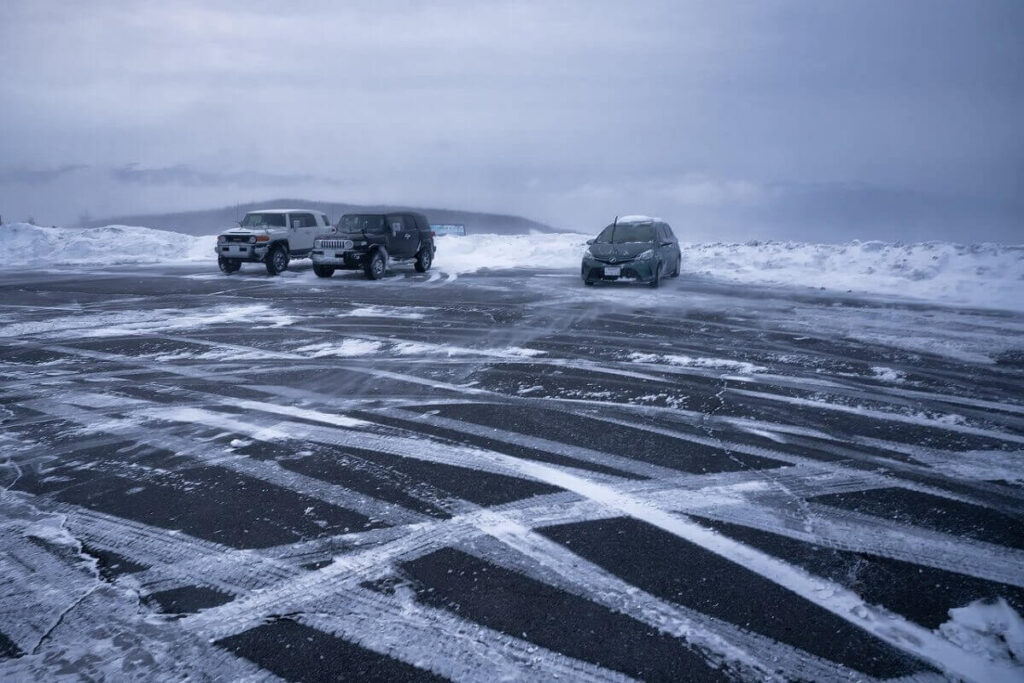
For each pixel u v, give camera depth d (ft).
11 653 8.49
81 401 20.57
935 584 10.11
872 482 14.02
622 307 41.22
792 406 19.84
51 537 11.66
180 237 93.97
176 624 9.11
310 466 14.96
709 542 11.38
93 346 29.37
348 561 10.80
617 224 54.65
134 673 8.09
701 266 67.51
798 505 12.87
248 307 41.14
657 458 15.39
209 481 14.12
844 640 8.73
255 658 8.38
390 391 21.62
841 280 54.95
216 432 17.40
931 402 20.38
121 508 12.83
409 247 62.64
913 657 8.41
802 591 9.87
